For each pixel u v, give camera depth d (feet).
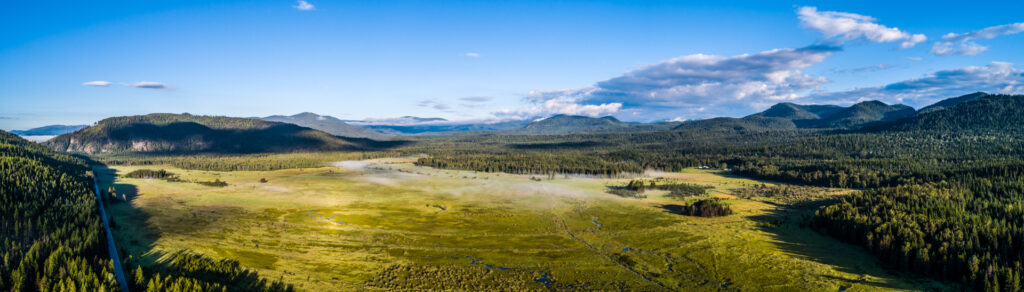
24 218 455.63
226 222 588.09
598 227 590.14
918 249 391.04
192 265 368.27
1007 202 533.55
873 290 355.56
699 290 363.76
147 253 424.05
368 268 404.77
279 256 434.30
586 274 399.03
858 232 483.92
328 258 433.48
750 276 392.27
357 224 601.21
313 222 607.37
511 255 456.45
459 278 382.83
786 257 441.27
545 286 369.50
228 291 331.57
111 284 314.76
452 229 577.43
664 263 431.43
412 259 436.35
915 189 636.89
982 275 346.33
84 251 380.17
